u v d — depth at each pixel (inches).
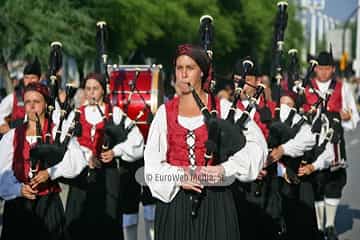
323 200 778.2
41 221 523.2
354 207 1000.9
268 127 583.8
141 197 724.0
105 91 679.1
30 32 1339.8
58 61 555.2
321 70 771.4
